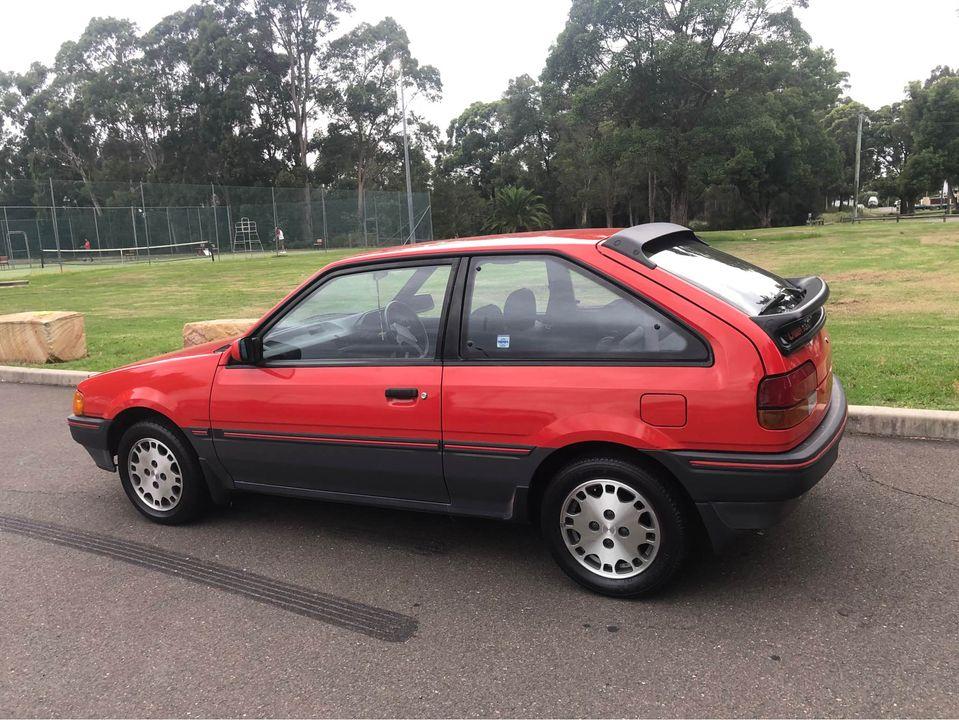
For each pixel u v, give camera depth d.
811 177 58.81
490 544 3.84
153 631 3.08
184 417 4.01
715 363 2.88
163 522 4.26
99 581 3.57
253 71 59.75
